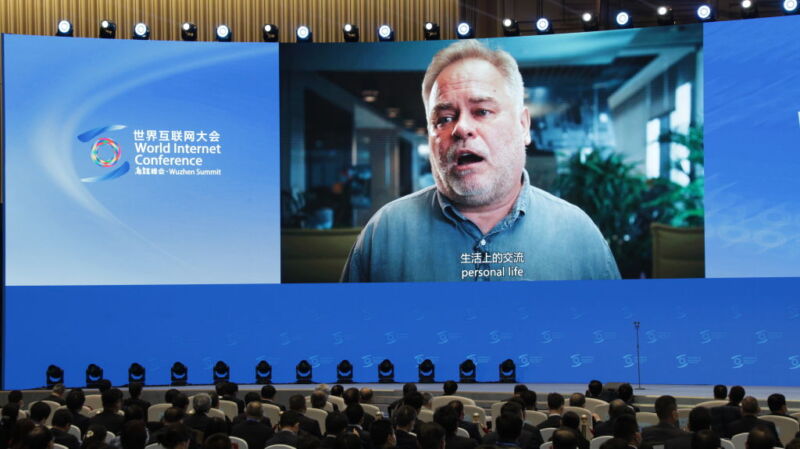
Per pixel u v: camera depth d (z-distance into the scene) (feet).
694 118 46.39
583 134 47.57
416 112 48.55
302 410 25.75
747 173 45.78
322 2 51.62
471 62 48.26
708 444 16.88
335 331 48.65
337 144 48.70
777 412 26.91
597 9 52.85
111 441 20.94
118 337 47.93
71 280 47.62
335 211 48.70
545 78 47.91
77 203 47.73
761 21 45.60
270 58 48.80
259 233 48.62
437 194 48.37
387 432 19.15
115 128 48.06
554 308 47.73
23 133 47.19
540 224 47.83
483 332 48.08
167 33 51.29
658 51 46.91
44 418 24.08
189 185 48.42
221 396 31.81
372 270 48.55
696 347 46.44
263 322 48.60
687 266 46.44
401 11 51.78
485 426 29.53
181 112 48.44
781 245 45.42
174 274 48.29
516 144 48.06
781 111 45.39
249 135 48.67
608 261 47.32
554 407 26.22
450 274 48.24
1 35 47.03
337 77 48.75
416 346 48.37
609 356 47.24
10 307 46.96
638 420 28.19
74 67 47.75
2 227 47.47
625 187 47.14
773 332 45.65
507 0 52.54
